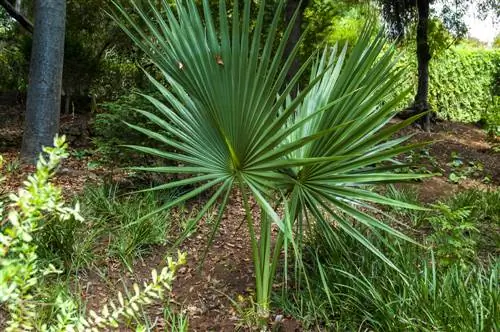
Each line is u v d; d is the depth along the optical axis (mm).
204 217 4488
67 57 9125
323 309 2662
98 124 4609
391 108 2193
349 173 2594
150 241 3709
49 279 2971
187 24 2227
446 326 2117
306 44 8055
